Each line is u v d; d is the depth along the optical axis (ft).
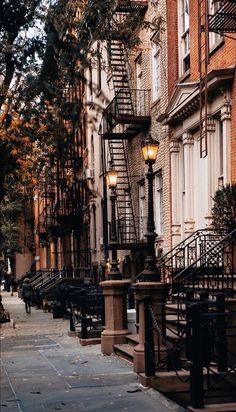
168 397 29.12
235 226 38.65
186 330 27.91
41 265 152.56
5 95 14.38
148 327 29.66
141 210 71.51
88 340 46.83
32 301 112.88
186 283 41.24
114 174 48.24
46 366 36.65
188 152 53.62
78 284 93.15
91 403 26.35
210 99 47.09
